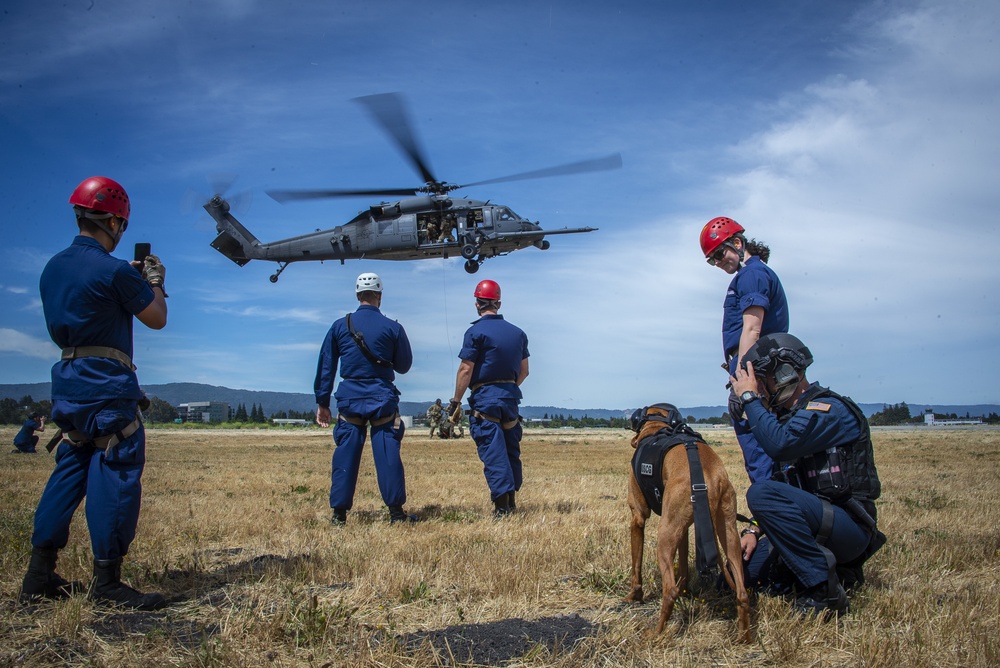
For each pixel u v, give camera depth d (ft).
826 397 13.64
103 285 13.83
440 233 59.26
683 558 14.11
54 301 13.94
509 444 26.37
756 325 16.83
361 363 24.18
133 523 14.12
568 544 18.95
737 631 11.99
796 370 13.78
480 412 25.44
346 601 14.21
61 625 12.52
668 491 12.31
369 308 24.67
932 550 17.62
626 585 15.11
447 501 29.91
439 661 11.29
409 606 14.19
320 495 30.96
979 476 38.04
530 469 46.80
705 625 12.62
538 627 12.79
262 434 125.39
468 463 51.83
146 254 15.28
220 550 19.26
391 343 24.44
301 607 13.23
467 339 25.54
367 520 24.63
